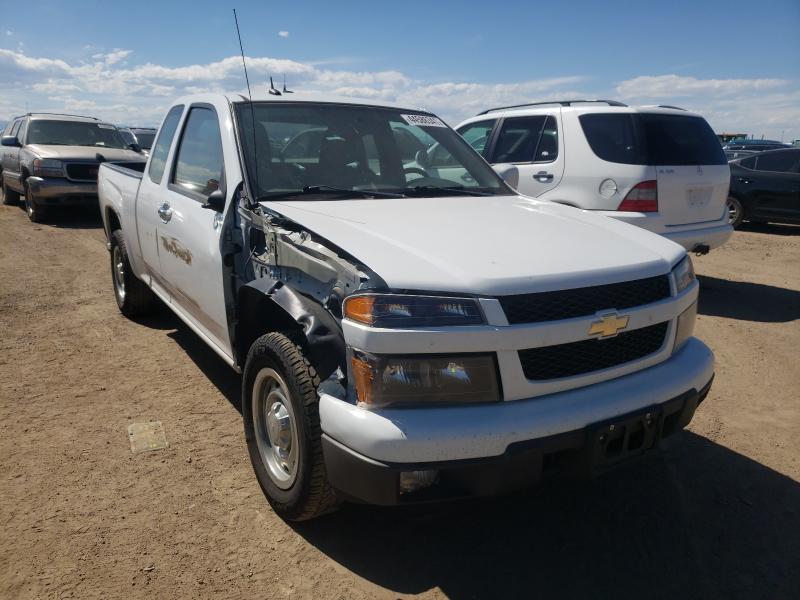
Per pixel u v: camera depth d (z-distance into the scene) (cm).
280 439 280
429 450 217
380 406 224
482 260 243
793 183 1079
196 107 416
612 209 620
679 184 616
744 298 707
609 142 626
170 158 433
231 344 338
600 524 291
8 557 259
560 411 231
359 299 229
